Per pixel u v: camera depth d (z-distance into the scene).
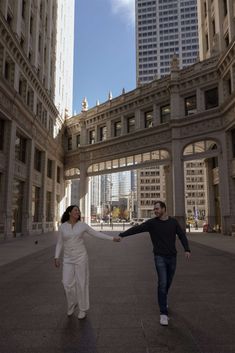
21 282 8.88
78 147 44.53
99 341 4.55
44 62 38.56
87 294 5.71
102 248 18.25
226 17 30.66
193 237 26.75
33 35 33.03
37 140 33.53
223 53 27.62
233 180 28.12
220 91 29.75
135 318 5.63
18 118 27.39
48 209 40.59
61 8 48.81
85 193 43.75
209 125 30.23
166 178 36.19
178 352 4.14
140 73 166.62
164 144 33.97
